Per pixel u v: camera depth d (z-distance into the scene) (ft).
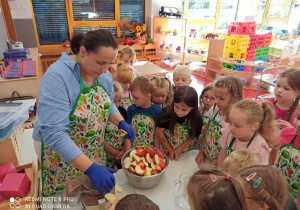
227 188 2.05
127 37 17.20
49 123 2.82
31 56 11.02
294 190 3.61
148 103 4.67
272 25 22.79
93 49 2.77
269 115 3.55
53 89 2.84
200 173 2.33
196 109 4.15
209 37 16.98
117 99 5.01
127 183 3.49
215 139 4.11
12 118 3.49
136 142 4.77
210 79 17.02
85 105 3.20
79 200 2.60
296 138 3.65
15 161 3.65
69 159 2.83
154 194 3.29
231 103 3.99
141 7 17.42
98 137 3.60
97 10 16.01
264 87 14.85
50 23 14.97
